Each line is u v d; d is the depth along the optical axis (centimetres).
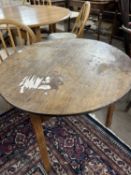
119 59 114
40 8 249
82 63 112
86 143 143
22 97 88
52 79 99
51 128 156
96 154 134
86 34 361
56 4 337
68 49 131
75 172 124
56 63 114
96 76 100
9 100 86
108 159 131
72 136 149
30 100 86
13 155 136
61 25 394
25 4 284
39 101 85
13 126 160
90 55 121
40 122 98
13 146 143
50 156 134
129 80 95
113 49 127
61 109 80
